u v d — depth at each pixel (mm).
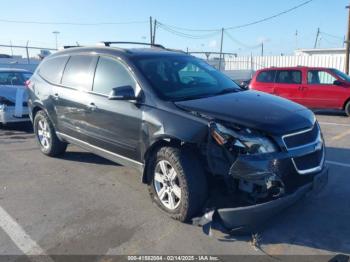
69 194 4863
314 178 3814
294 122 3797
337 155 6520
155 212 4266
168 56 5082
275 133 3584
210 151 3646
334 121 10445
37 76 6543
